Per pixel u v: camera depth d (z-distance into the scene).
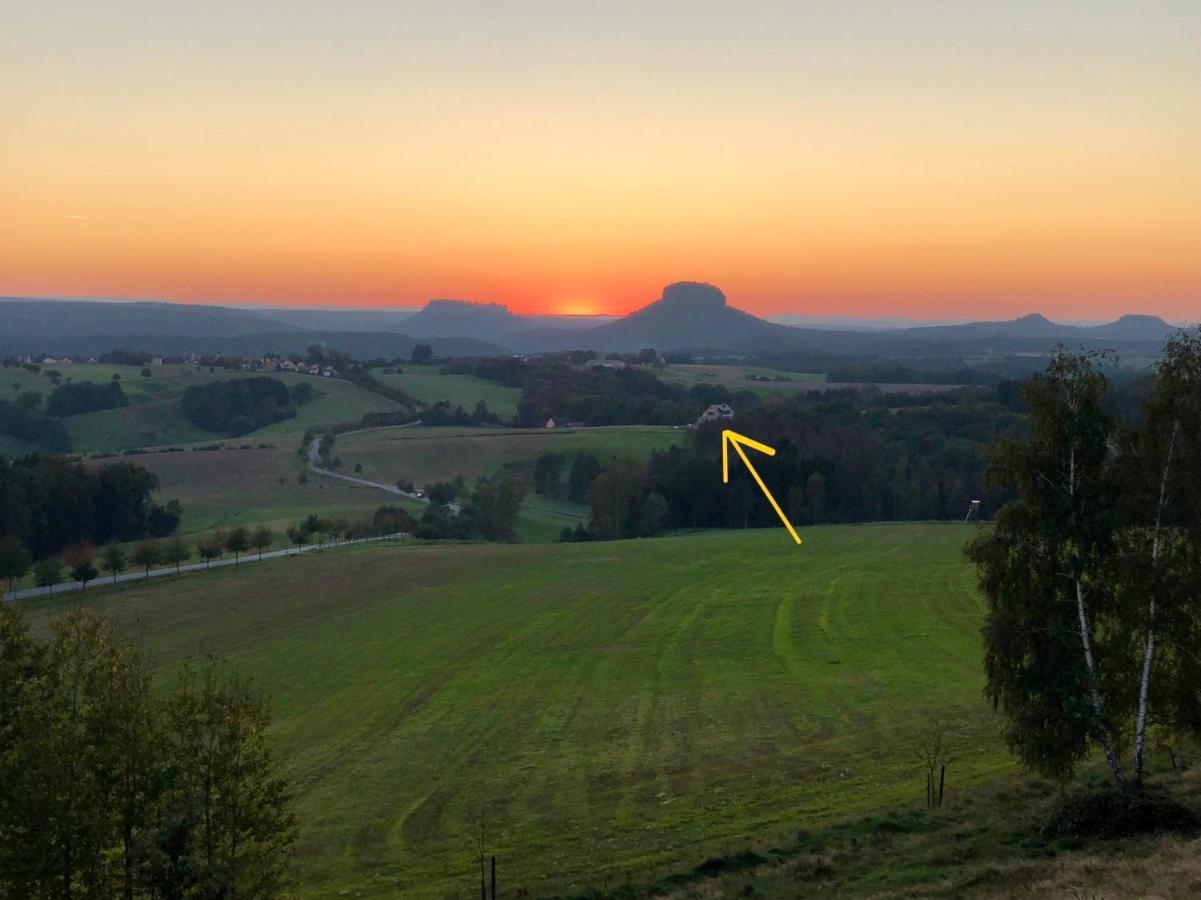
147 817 20.20
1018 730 25.77
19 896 19.30
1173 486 25.00
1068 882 19.59
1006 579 26.12
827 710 42.69
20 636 21.67
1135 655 25.70
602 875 25.61
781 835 27.16
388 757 39.59
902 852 24.17
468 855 28.33
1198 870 18.88
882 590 74.25
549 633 64.88
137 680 21.14
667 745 38.94
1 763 19.64
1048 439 26.31
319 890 26.42
